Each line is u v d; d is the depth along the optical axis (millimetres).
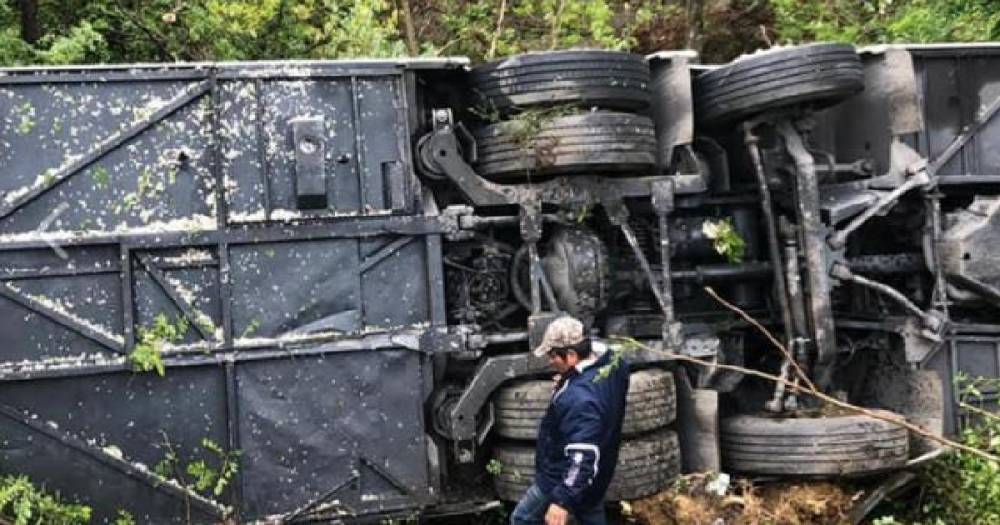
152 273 5680
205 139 5801
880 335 7332
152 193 5711
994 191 7402
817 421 6453
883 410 7078
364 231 5961
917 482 6840
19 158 5555
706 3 11969
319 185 5859
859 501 6570
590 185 6398
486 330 6465
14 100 5566
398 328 6004
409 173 6059
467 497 6438
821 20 11977
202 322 5738
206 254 5766
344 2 9586
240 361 5785
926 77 7285
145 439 5684
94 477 5625
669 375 6434
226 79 5836
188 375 5738
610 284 6500
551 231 6566
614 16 11938
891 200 6875
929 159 7238
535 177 6406
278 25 9164
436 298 6039
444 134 6195
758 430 6496
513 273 6488
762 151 6934
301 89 5941
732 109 6688
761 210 7246
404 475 5996
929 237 7105
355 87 6023
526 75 6172
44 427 5555
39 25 8883
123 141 5680
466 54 11328
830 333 6707
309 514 5863
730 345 7234
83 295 5609
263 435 5809
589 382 5188
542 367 6195
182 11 8961
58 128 5613
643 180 6527
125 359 5629
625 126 6230
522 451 6168
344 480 5914
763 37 11516
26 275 5531
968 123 7316
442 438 6234
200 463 5695
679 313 7180
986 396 7082
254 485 5793
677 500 6184
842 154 7574
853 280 6836
